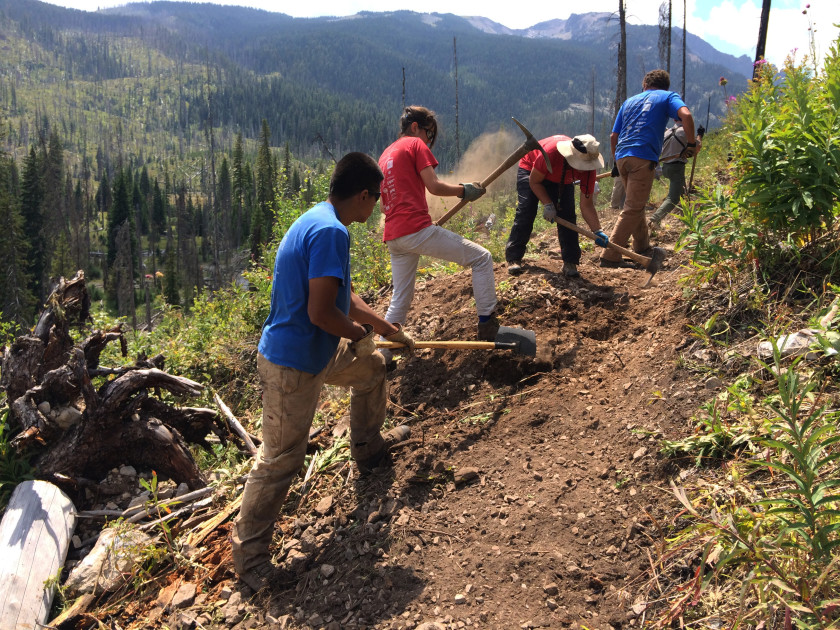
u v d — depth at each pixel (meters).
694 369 3.81
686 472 3.21
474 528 3.40
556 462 3.69
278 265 3.21
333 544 3.54
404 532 3.46
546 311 5.29
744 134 4.14
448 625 2.83
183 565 3.57
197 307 7.86
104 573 3.53
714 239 4.30
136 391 4.38
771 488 2.81
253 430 5.30
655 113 6.13
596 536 3.11
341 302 3.26
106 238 122.06
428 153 4.67
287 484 3.36
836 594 2.23
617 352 4.59
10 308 60.47
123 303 88.00
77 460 4.21
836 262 3.77
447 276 6.73
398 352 5.28
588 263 6.93
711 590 2.54
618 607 2.73
